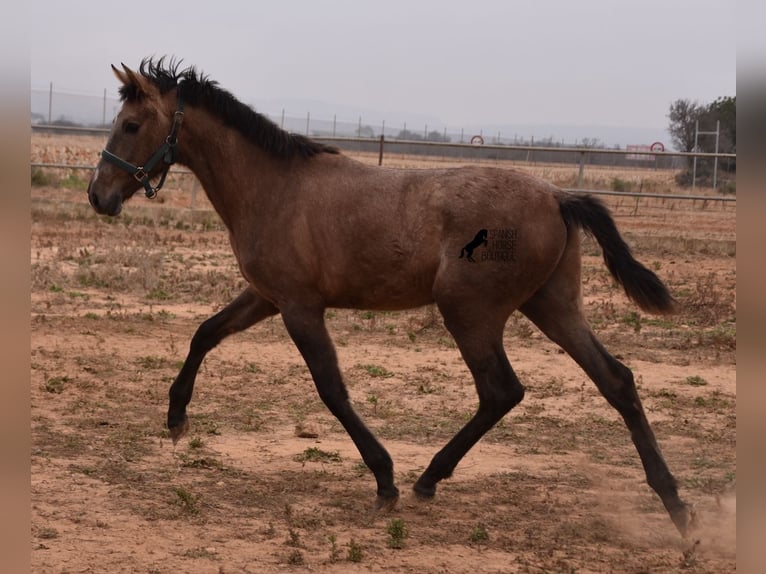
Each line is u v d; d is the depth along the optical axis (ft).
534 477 21.79
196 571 15.25
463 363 34.09
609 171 144.66
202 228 73.92
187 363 22.09
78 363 31.50
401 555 16.44
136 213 78.48
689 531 17.62
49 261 53.93
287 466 22.02
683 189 104.53
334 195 19.45
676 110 160.66
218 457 22.48
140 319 39.45
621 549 17.22
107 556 15.78
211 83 20.67
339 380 19.48
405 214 18.95
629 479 21.83
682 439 25.40
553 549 16.97
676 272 57.26
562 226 18.80
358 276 19.34
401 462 22.58
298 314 19.65
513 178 18.93
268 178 20.01
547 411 28.04
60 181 98.84
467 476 21.74
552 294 19.25
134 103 20.54
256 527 17.71
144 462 21.83
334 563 15.89
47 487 19.51
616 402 18.67
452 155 208.44
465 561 16.20
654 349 37.11
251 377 31.12
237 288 47.93
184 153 20.79
